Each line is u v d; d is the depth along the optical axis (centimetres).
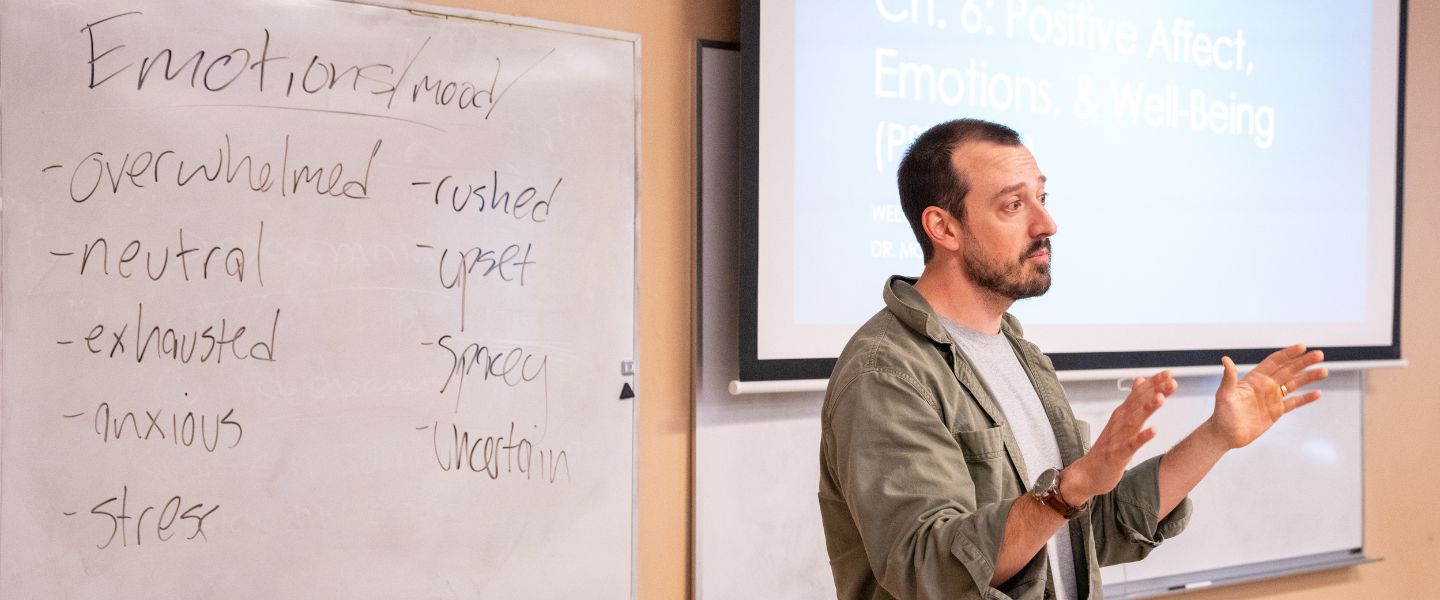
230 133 173
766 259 210
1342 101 288
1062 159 246
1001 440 121
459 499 190
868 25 222
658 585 210
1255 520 280
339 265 181
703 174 213
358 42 182
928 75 230
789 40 212
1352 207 289
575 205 199
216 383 173
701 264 212
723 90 216
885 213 225
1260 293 274
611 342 203
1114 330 252
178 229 170
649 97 210
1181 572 269
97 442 165
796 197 213
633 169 205
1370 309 292
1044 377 140
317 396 179
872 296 223
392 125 184
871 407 115
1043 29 246
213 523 173
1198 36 268
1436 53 307
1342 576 296
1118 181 254
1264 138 276
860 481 112
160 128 169
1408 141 306
